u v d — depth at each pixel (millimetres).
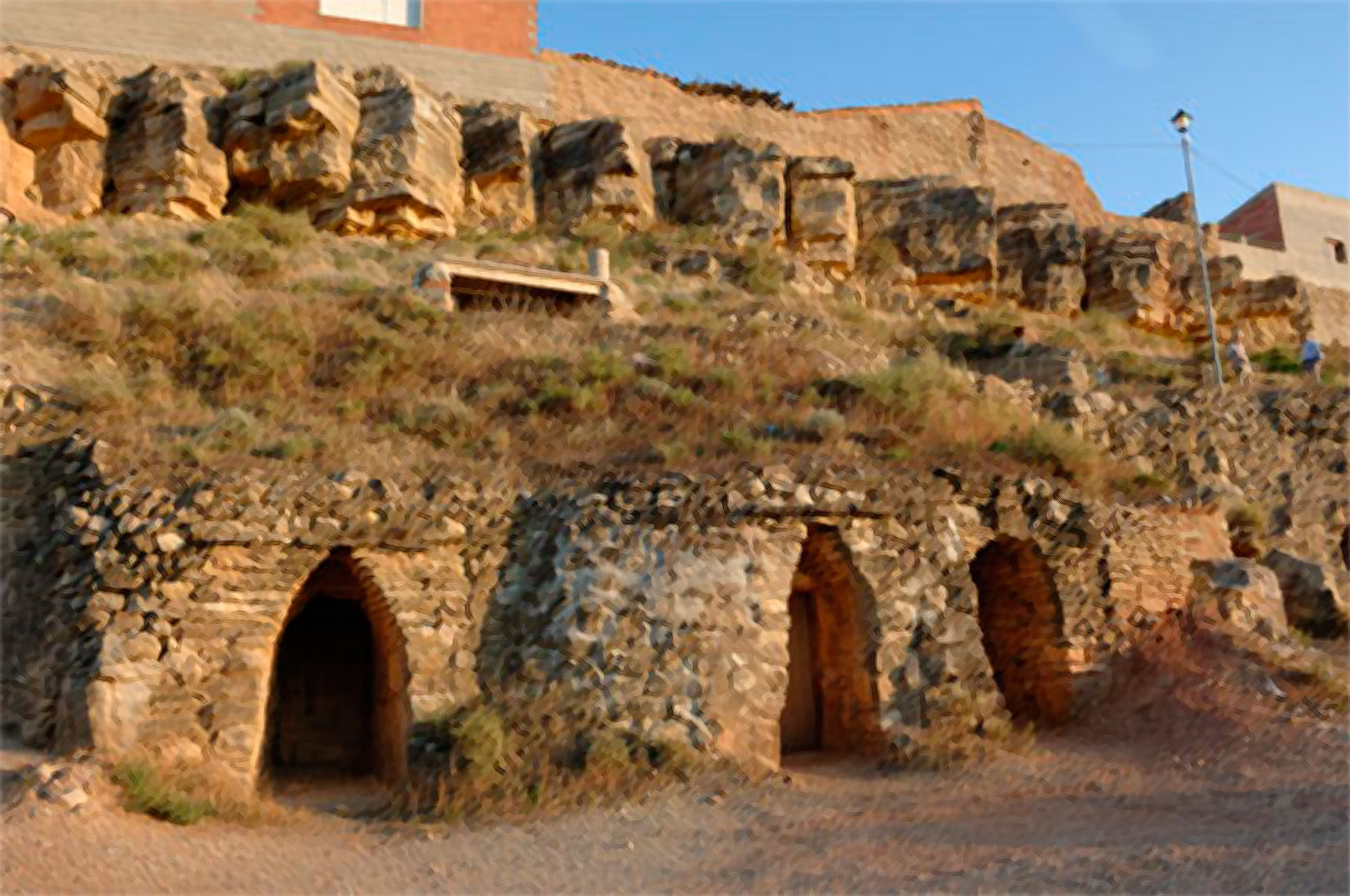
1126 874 9492
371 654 16891
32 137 27891
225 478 14484
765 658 14852
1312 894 8562
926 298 34406
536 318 23328
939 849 10906
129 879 10211
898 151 39406
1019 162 41531
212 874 10617
